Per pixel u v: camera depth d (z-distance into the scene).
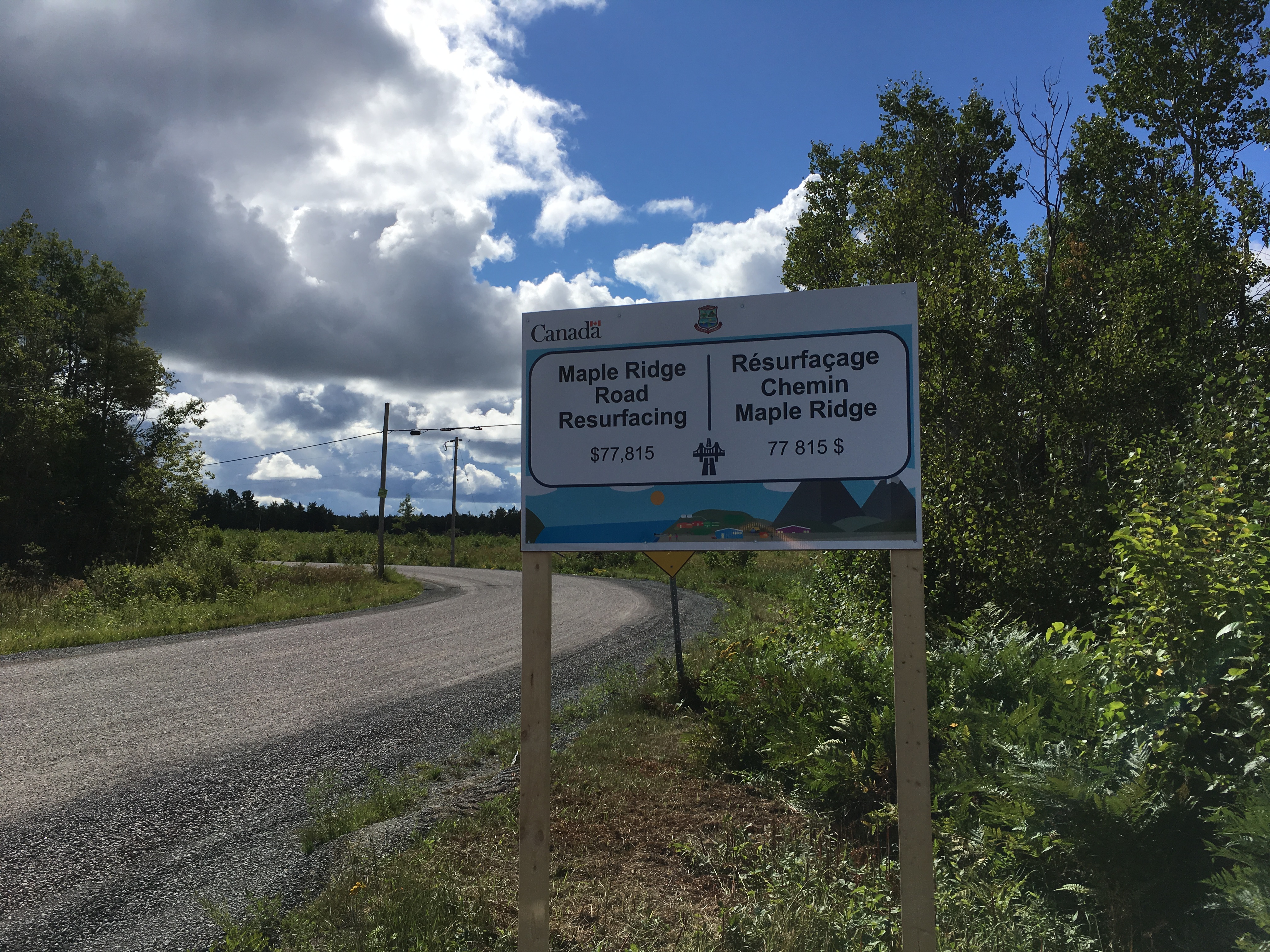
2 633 14.80
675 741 6.56
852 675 5.43
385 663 11.90
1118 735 3.51
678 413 2.85
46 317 31.58
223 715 8.41
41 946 3.53
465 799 5.11
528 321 3.01
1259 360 6.20
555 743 6.77
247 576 24.84
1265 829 2.60
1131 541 3.94
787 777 5.21
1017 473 9.20
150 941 3.54
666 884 3.78
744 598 20.95
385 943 3.17
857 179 20.16
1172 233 11.74
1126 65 15.64
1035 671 4.71
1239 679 3.28
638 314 2.90
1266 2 14.92
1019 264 10.96
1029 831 3.32
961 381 9.14
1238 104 15.26
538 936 2.78
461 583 34.12
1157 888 3.03
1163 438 6.81
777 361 2.77
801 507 2.72
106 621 16.59
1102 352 10.05
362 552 56.91
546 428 2.96
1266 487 4.85
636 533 2.86
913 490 2.63
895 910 3.08
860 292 2.72
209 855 4.59
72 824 5.14
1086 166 15.93
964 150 19.92
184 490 33.22
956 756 4.05
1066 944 2.92
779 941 2.93
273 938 3.47
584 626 15.94
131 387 34.12
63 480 30.55
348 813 5.01
